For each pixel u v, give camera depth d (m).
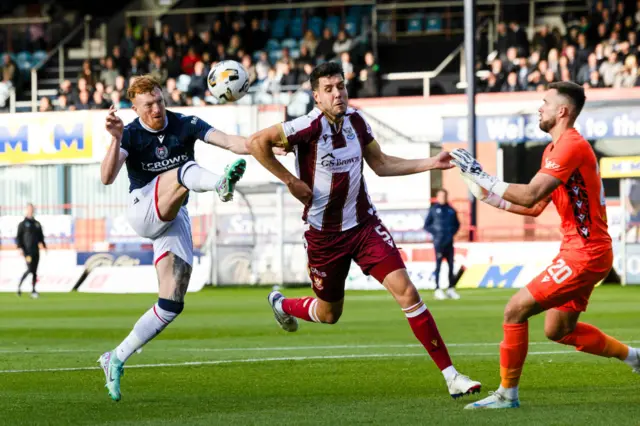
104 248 32.84
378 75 35.97
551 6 39.91
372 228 8.68
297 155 8.69
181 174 8.62
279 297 10.05
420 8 41.81
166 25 39.47
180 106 33.25
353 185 8.66
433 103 33.53
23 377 10.52
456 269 30.23
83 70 38.56
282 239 31.12
